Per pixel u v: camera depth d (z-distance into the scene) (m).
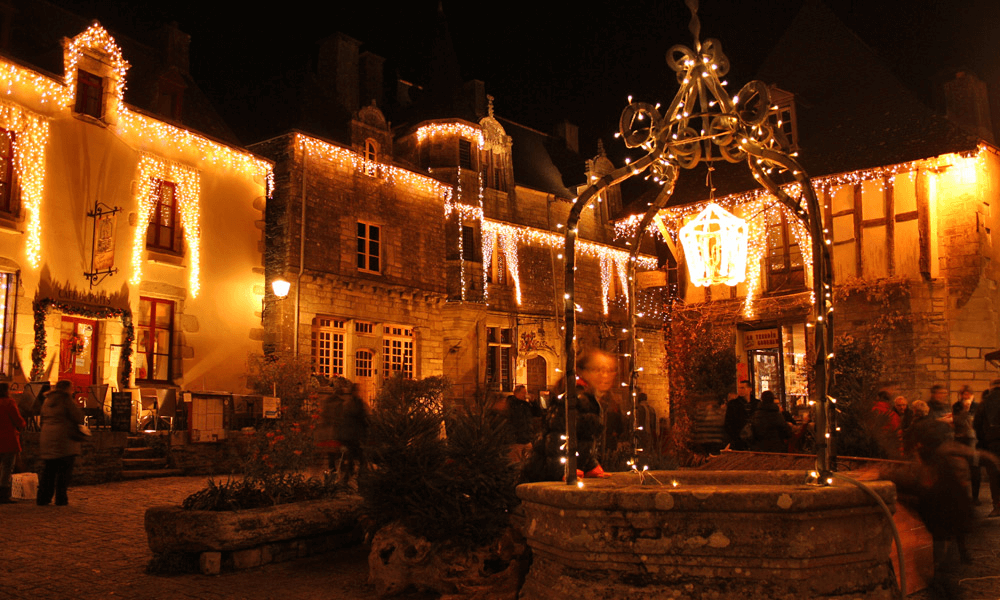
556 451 5.26
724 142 5.37
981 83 18.53
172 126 17.12
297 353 18.70
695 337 19.23
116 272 15.67
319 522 6.49
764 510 3.70
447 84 24.62
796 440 11.02
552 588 4.16
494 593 5.05
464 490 5.38
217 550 5.83
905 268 16.86
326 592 5.35
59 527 7.85
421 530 5.32
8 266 13.99
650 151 5.42
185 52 19.80
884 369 16.45
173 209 17.36
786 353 21.09
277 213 19.50
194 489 11.21
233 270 18.25
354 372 20.42
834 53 20.14
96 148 15.70
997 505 8.74
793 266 18.08
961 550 5.91
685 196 20.19
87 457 12.08
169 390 15.20
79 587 5.45
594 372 5.54
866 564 3.94
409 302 22.03
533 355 25.30
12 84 14.34
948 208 16.72
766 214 18.62
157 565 5.95
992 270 16.81
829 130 18.81
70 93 15.21
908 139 17.38
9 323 13.98
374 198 21.36
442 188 23.44
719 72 5.43
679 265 19.92
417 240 22.48
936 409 9.45
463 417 5.80
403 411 5.82
